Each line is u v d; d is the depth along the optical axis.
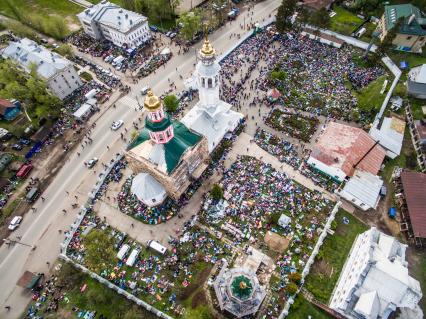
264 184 90.81
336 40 129.12
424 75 110.50
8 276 78.94
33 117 109.00
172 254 80.12
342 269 77.81
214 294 74.56
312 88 114.94
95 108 111.44
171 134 79.94
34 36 135.62
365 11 143.12
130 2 143.25
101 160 99.06
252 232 82.75
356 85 114.62
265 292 73.06
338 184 91.25
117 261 79.44
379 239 70.69
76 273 76.69
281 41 132.50
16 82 103.69
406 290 62.16
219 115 97.38
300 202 87.38
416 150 98.94
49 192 92.94
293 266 77.69
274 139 100.94
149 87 117.94
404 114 107.81
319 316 71.56
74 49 133.75
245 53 127.44
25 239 84.69
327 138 95.06
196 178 88.94
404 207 85.50
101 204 89.25
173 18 146.25
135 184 83.25
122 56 128.12
